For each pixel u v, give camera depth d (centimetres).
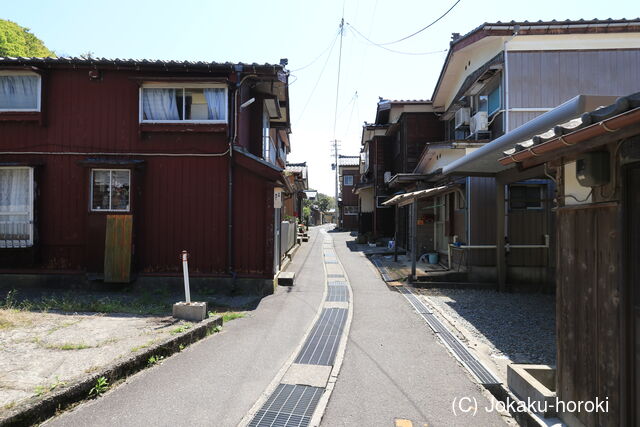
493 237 960
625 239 250
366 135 2222
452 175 903
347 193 3569
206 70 862
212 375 412
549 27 901
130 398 353
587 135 251
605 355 269
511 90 920
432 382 413
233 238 862
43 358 401
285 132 1750
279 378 413
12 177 858
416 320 651
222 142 867
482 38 952
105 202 853
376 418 338
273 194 857
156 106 868
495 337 568
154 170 870
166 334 498
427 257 1295
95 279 834
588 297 290
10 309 623
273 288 848
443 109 1523
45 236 864
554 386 386
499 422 338
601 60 916
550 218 930
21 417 285
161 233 865
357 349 511
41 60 838
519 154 351
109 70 869
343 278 1032
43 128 871
